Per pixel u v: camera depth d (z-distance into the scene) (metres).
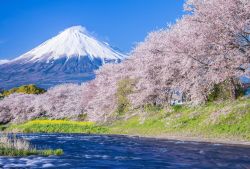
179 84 39.66
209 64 33.47
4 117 98.62
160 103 46.00
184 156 21.80
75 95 82.06
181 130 35.72
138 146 28.55
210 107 37.12
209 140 29.89
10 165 18.58
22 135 45.31
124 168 18.02
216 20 31.03
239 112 31.86
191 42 33.97
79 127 56.84
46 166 18.48
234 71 31.62
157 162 19.86
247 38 31.23
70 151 25.73
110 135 43.09
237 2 30.12
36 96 97.81
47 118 87.25
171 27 44.25
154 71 43.59
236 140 28.38
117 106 56.09
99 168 18.02
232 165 18.22
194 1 33.88
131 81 53.75
